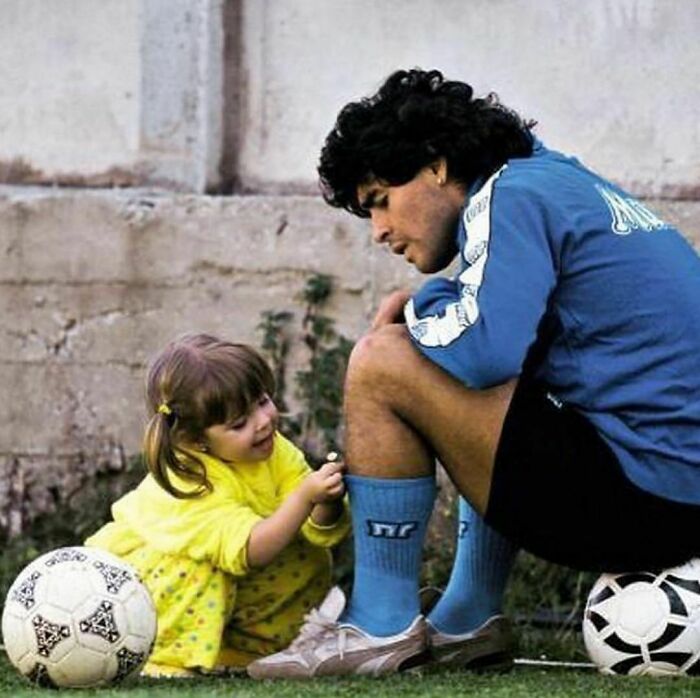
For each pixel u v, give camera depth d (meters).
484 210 10.95
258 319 18.34
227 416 12.09
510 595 16.31
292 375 18.23
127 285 18.58
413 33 18.09
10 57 18.89
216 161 18.62
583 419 11.16
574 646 15.04
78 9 18.80
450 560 17.03
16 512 18.72
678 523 11.19
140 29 18.69
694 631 11.34
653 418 11.05
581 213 11.07
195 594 12.15
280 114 18.48
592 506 11.13
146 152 18.73
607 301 11.05
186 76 18.66
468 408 11.08
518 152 11.47
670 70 17.56
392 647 11.53
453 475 11.35
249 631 12.66
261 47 18.50
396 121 11.27
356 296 18.22
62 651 10.97
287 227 18.28
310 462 17.81
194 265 18.47
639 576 11.48
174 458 12.13
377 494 11.42
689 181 17.53
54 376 18.73
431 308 11.28
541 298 10.77
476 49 17.92
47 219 18.69
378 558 11.56
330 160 11.55
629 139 17.64
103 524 18.14
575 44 17.72
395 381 11.21
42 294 18.73
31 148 18.91
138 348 18.59
